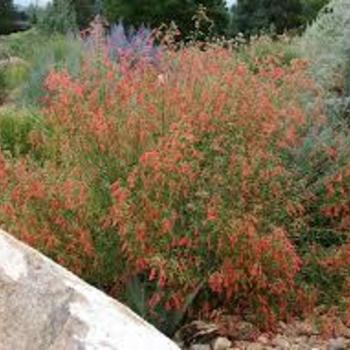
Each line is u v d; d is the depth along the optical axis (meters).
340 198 5.54
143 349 2.46
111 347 2.45
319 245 5.48
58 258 5.00
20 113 9.11
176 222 4.94
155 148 4.93
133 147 5.16
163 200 4.86
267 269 4.93
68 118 5.35
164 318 4.91
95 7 31.23
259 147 5.16
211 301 5.21
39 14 21.80
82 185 4.99
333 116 6.50
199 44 7.21
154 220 4.78
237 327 5.02
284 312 5.19
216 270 4.98
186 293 4.93
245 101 5.21
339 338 5.07
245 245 4.80
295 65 6.16
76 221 5.05
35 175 5.27
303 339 5.01
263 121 5.20
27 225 5.04
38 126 6.84
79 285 2.76
